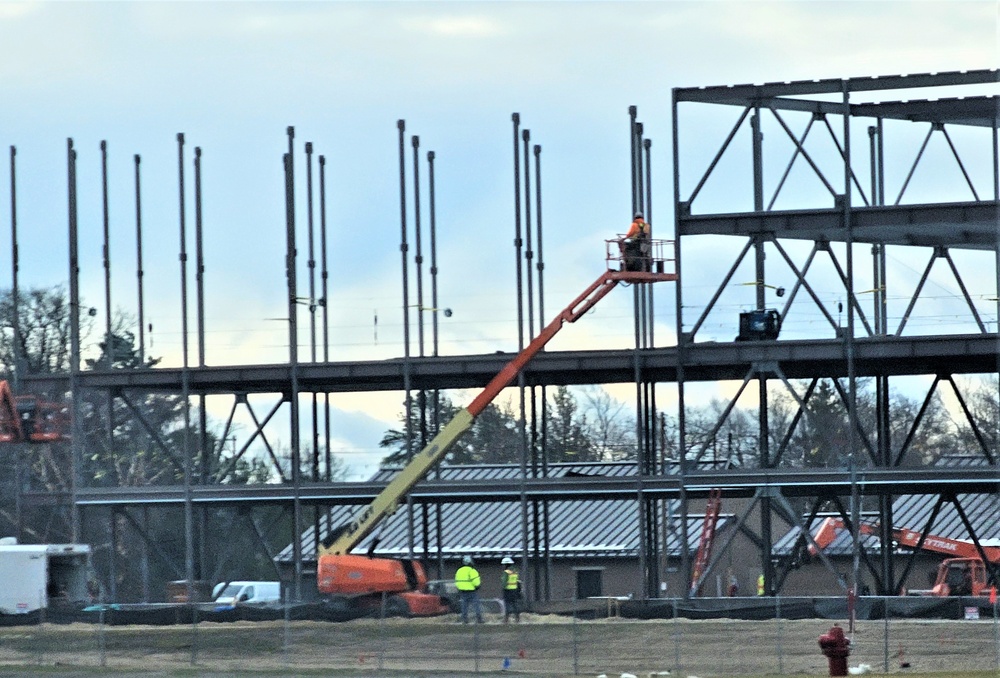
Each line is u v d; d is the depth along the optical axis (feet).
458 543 601.62
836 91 430.20
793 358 431.84
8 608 425.69
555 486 452.76
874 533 522.47
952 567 506.48
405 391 465.88
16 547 431.43
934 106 440.45
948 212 420.36
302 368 475.31
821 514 594.24
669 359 450.71
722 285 433.89
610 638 328.08
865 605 341.62
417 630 333.01
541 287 477.36
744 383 435.12
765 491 430.20
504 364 465.06
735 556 589.73
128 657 328.08
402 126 480.23
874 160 485.15
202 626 353.10
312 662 312.29
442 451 443.32
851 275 426.92
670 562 581.12
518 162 474.08
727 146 436.35
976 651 301.22
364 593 423.64
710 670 289.74
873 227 425.69
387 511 442.91
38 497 492.54
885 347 426.10
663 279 441.68
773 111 435.12
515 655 313.94
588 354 456.86
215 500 475.31
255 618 356.18
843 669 265.95
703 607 365.61
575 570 579.89
